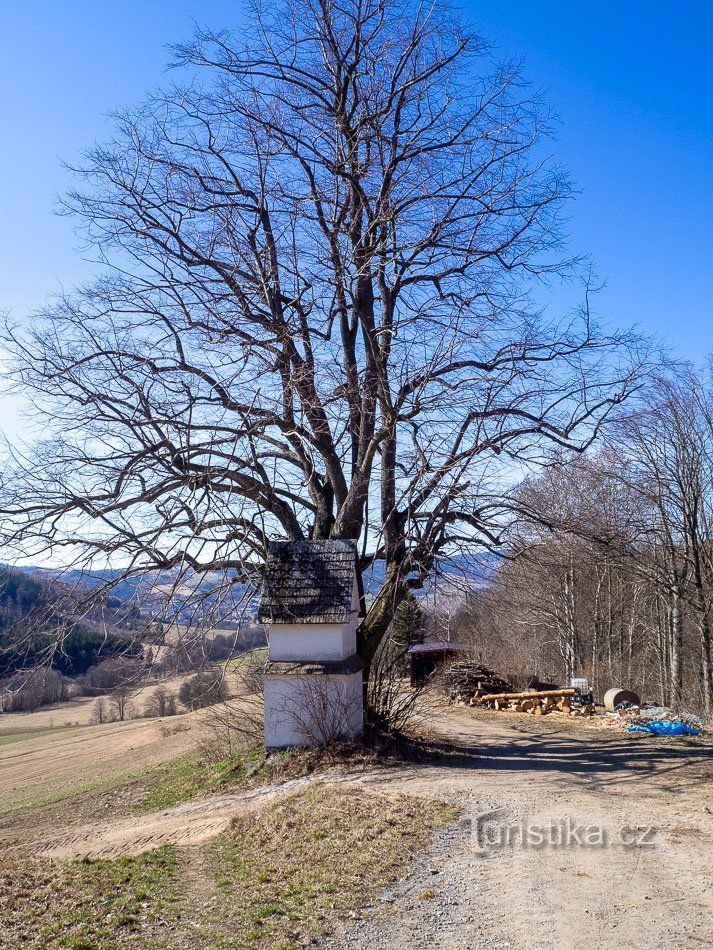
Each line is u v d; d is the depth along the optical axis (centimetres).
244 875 864
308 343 1762
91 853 1104
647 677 4269
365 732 1592
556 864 843
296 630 1539
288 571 1584
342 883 799
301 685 1511
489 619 2628
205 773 1627
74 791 1981
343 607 1518
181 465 1620
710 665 3125
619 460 2298
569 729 2130
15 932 708
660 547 3247
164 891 830
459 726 2241
